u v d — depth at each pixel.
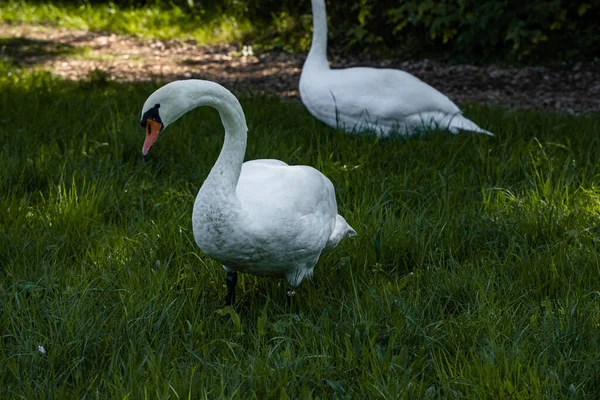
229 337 4.50
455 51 14.04
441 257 5.37
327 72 8.10
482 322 4.44
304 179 4.71
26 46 15.22
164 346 4.21
